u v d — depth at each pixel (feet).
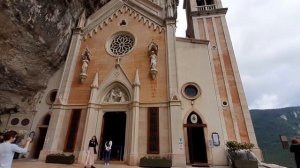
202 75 60.44
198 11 78.54
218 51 68.59
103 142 53.47
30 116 60.49
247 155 46.83
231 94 60.59
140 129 51.13
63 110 56.08
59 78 65.00
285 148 19.53
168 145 48.16
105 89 58.08
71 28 65.87
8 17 40.09
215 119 54.34
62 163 46.16
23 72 53.21
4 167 13.30
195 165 49.11
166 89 54.75
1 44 43.14
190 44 65.57
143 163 44.32
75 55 63.82
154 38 63.26
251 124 55.57
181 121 49.08
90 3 71.41
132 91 55.77
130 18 69.10
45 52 55.67
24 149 15.16
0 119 58.08
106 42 65.72
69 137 52.54
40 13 47.42
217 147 51.21
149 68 58.34
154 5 70.49
